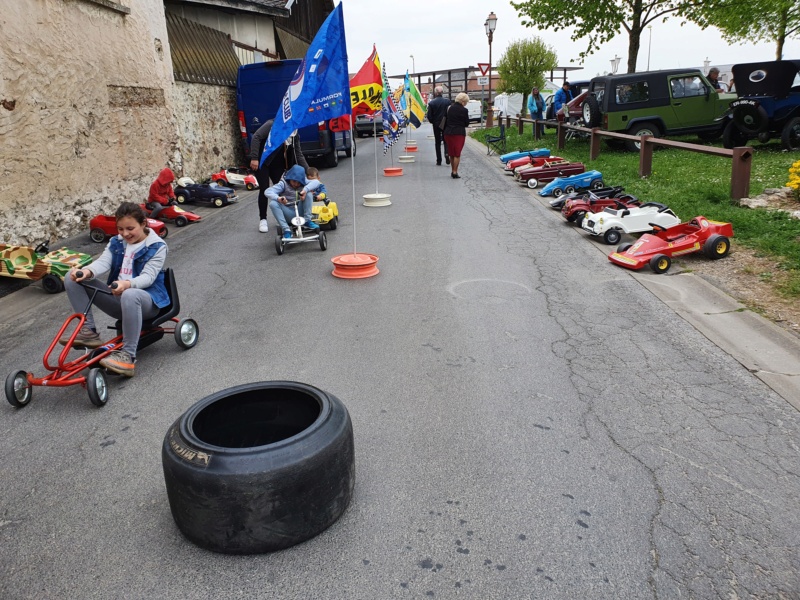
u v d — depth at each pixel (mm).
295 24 28172
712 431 3682
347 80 6992
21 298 6855
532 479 3248
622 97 16531
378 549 2760
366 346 5098
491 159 19906
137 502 3156
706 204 9148
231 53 18062
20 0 8289
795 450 3469
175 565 2697
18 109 8203
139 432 3854
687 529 2848
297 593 2514
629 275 6859
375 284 6812
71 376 4273
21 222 8258
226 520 2676
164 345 5297
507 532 2850
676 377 4398
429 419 3893
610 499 3070
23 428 3945
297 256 8219
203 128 15352
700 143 17047
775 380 4297
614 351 4867
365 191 13500
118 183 10891
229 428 3250
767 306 5574
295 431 3332
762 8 20906
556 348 4953
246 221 10992
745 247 7223
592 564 2641
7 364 5047
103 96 10391
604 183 11883
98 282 4738
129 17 11297
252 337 5387
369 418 3918
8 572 2680
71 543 2857
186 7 18969
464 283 6746
